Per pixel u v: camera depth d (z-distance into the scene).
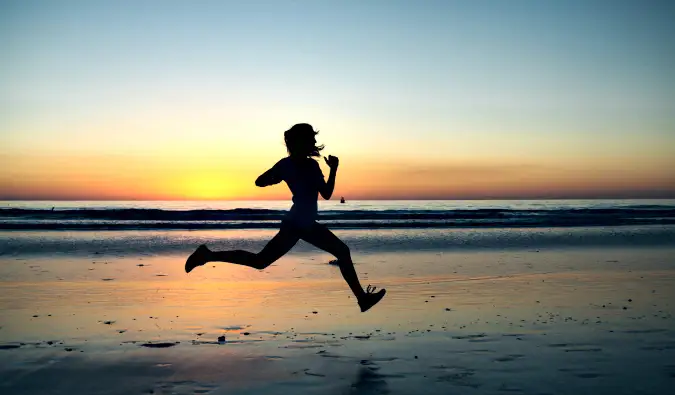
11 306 6.52
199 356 4.32
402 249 13.38
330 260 11.36
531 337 4.95
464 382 3.68
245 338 4.93
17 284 8.25
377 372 3.92
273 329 5.31
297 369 3.99
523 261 11.21
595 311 6.21
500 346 4.63
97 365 4.07
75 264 10.60
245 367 4.04
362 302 4.13
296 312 6.18
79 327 5.37
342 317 5.91
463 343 4.74
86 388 3.56
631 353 4.39
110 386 3.60
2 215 29.19
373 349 4.54
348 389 3.55
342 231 19.14
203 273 9.52
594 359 4.21
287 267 10.33
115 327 5.38
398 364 4.11
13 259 11.29
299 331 5.23
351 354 4.39
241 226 21.94
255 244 14.66
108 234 17.36
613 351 4.45
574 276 9.20
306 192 3.86
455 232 18.55
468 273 9.56
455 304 6.69
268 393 3.48
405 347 4.61
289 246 3.87
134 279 8.81
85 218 27.75
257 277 9.09
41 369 3.96
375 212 37.25
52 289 7.79
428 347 4.61
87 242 14.56
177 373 3.89
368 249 13.37
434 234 17.66
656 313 6.09
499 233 18.00
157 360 4.20
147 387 3.59
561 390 3.50
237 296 7.26
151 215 29.30
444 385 3.62
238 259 3.82
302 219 3.83
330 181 3.78
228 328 5.35
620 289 7.86
